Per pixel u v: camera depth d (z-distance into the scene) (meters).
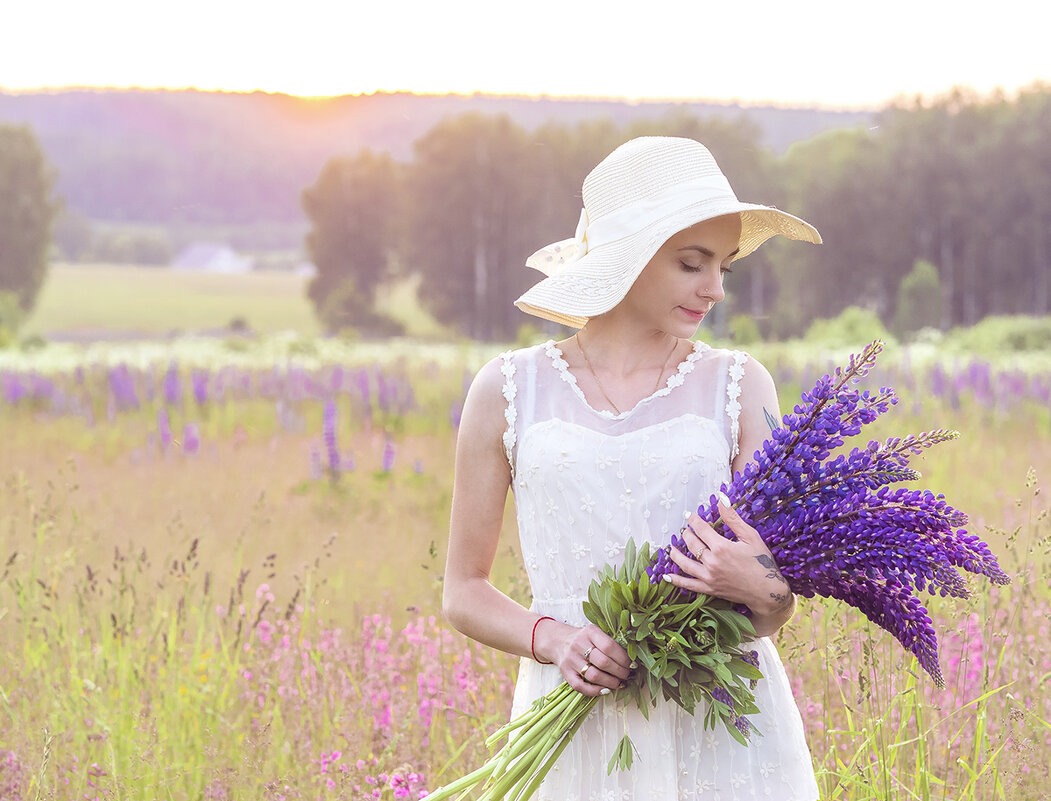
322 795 3.28
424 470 10.23
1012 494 7.64
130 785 3.26
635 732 2.15
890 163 83.00
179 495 8.79
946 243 81.06
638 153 2.30
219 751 3.55
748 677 2.02
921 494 1.97
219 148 124.19
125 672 3.98
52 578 4.89
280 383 17.34
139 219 122.88
